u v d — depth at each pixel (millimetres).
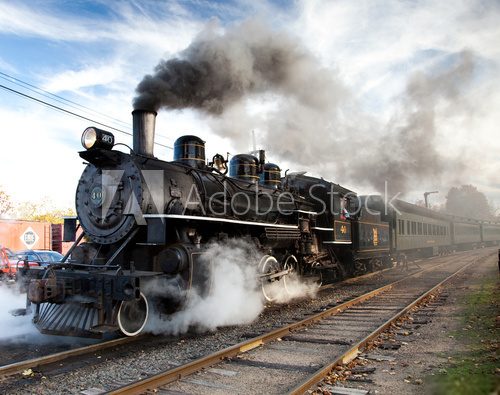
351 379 4809
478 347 5965
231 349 5727
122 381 4758
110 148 7543
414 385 4559
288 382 4730
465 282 14172
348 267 15648
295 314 8945
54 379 4844
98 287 6270
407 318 8320
